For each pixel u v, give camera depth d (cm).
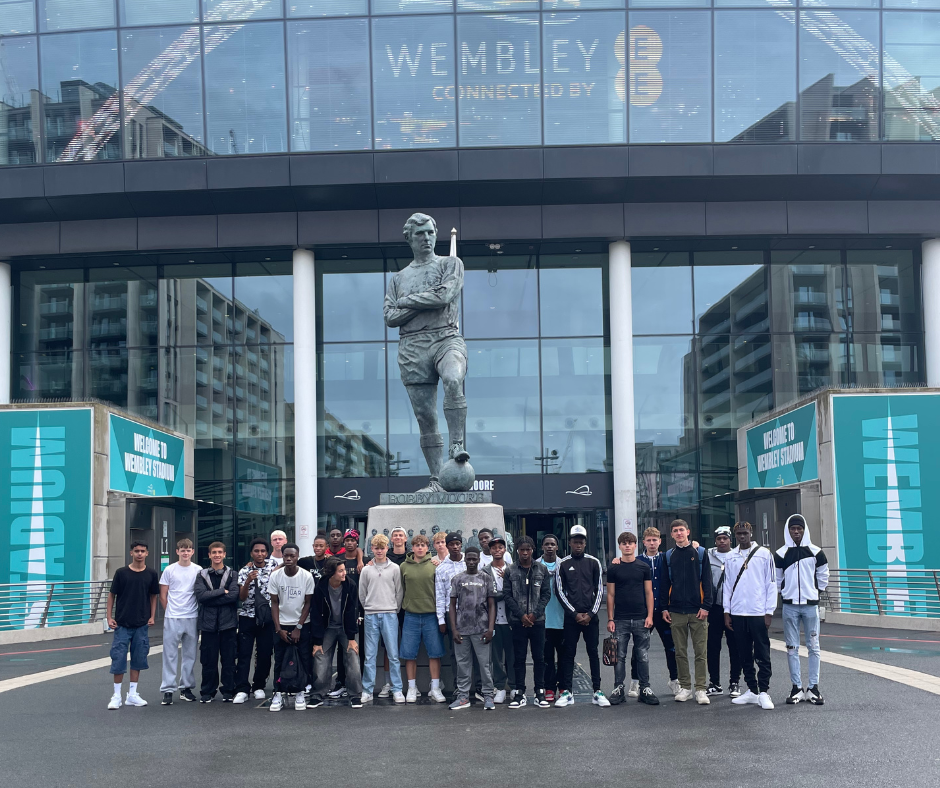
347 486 3019
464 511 1257
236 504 3033
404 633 1120
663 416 3059
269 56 2770
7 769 782
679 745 835
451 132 2755
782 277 3108
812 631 1046
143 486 2547
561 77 2756
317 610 1090
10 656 1728
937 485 2116
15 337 3102
